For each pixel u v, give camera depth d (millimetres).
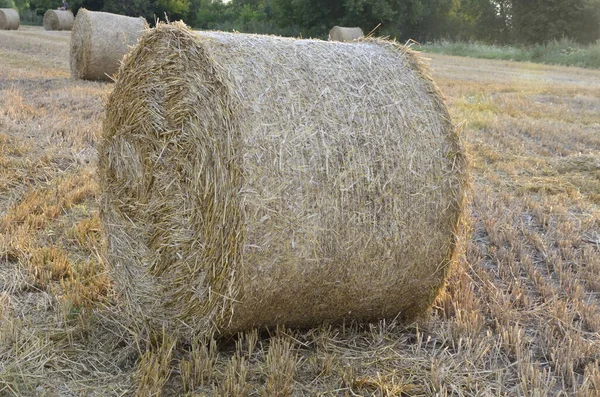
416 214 3879
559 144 10164
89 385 3396
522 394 3465
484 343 3912
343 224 3676
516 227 6199
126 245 4059
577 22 42469
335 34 29719
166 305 3797
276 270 3572
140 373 3416
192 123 3604
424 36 47156
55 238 5441
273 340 3695
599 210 6996
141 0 46219
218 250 3498
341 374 3521
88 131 9031
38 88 13125
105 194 4312
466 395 3430
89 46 14664
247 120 3502
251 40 3914
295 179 3543
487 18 47844
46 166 7426
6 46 22875
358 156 3719
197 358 3477
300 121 3635
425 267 4023
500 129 11266
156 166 3811
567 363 3676
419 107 4004
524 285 4891
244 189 3430
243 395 3242
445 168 3969
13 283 4469
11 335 3729
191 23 51469
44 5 50000
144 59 3977
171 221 3711
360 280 3854
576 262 5410
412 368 3666
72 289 4348
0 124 8828
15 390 3299
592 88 18438
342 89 3861
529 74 23172
